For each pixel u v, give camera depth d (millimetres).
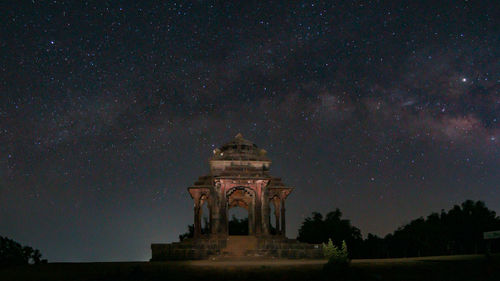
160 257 50938
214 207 58344
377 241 86000
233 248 52562
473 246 77000
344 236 83562
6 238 43875
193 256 50250
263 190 57562
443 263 31875
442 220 83500
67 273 31203
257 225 55906
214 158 60875
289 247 52000
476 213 78562
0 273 32562
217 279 27141
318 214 90938
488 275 26953
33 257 44000
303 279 26500
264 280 26578
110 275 28906
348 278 26141
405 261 34938
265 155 62562
